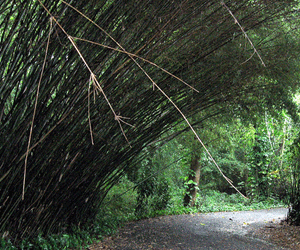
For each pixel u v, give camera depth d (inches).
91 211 212.5
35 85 119.4
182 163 399.9
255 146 461.7
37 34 111.8
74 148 161.3
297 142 271.4
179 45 158.6
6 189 135.1
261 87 191.2
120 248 178.9
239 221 289.3
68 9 109.4
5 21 106.8
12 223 149.1
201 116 230.2
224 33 152.2
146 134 188.7
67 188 171.3
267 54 168.1
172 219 280.7
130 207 312.7
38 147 139.6
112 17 123.6
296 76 179.9
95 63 129.7
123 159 198.4
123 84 150.8
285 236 218.5
